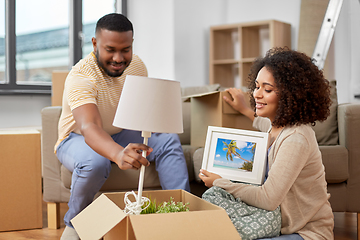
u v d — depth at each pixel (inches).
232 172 55.0
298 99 49.7
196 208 47.0
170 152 70.0
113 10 157.5
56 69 144.7
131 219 36.9
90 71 66.1
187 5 150.9
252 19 159.2
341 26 136.6
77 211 65.6
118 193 48.0
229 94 75.6
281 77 50.2
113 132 72.3
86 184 64.3
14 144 76.0
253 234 46.0
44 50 141.3
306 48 139.9
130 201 47.1
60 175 77.6
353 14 135.1
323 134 85.8
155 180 73.4
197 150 78.2
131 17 156.7
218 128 58.0
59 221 80.2
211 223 38.6
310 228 49.6
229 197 51.0
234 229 38.8
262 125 69.6
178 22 147.3
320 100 50.9
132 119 41.2
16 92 125.9
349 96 136.4
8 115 126.4
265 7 155.9
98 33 62.4
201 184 79.2
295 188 49.4
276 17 153.5
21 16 134.9
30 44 137.6
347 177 74.9
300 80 49.5
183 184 68.1
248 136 55.6
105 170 65.3
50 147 78.0
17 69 134.9
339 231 79.1
